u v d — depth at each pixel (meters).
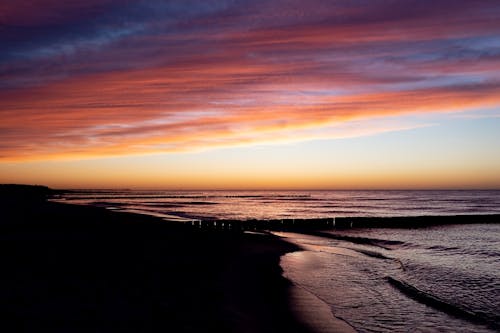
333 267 19.91
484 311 13.61
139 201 119.19
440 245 31.75
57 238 23.03
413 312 12.84
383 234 40.22
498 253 27.88
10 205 62.59
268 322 10.55
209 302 11.41
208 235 28.92
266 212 72.75
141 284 12.69
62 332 8.34
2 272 13.52
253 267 17.80
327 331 10.47
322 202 127.56
